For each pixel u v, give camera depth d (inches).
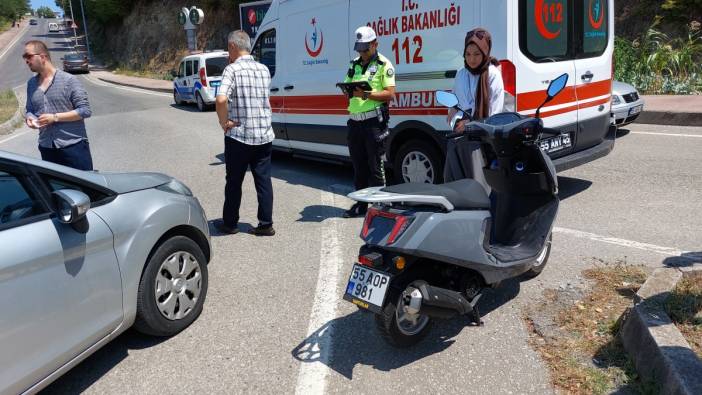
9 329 103.5
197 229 157.8
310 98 300.2
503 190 149.2
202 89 702.5
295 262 191.2
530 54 204.2
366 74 212.7
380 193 120.1
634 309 123.4
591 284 157.2
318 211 250.4
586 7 225.1
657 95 478.6
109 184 136.6
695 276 139.5
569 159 220.8
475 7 205.6
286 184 305.7
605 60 238.7
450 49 218.5
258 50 339.9
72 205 113.6
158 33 1583.4
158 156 410.9
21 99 996.6
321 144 303.3
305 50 298.8
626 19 628.4
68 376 130.9
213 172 346.3
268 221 218.8
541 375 119.5
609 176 268.2
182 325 147.8
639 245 183.5
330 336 141.5
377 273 119.1
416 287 122.6
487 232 130.4
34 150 497.7
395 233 117.2
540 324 139.3
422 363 127.2
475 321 139.7
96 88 1250.6
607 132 252.7
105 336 126.1
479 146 161.6
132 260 132.3
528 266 142.8
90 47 2327.8
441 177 238.2
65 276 115.0
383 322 120.4
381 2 245.1
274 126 335.9
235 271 186.2
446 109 224.7
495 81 169.5
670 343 109.0
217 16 1332.4
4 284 103.2
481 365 124.9
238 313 156.3
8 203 111.9
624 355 121.0
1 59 2223.2
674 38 570.3
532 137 137.5
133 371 131.2
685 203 221.6
